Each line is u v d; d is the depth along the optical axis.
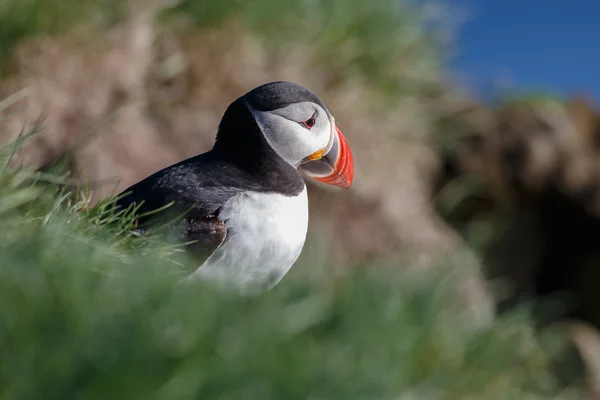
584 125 18.03
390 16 14.66
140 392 4.16
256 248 6.51
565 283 17.58
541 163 17.08
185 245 6.31
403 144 15.10
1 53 10.72
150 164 11.43
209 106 12.46
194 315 4.55
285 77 13.04
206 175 6.82
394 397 6.67
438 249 14.01
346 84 14.02
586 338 13.85
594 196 17.08
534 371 10.36
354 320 6.63
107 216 6.50
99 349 4.17
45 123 10.58
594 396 12.73
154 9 12.27
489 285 16.34
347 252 13.02
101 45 11.55
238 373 4.48
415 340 8.02
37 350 4.08
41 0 10.90
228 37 12.88
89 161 10.69
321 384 5.04
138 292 4.60
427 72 15.54
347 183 7.59
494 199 17.00
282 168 6.99
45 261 4.65
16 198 5.84
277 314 5.22
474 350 8.78
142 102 11.82
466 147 16.88
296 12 13.54
